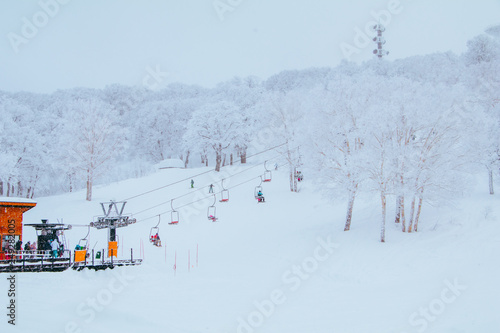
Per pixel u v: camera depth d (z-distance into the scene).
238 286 22.28
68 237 40.25
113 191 60.69
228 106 74.31
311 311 16.95
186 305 17.67
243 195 52.72
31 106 113.00
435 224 29.97
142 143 101.88
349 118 36.22
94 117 60.72
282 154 51.19
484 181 40.03
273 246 32.88
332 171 33.78
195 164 100.88
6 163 55.50
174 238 39.88
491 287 18.69
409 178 29.59
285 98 52.59
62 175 69.12
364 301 18.44
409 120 29.98
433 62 91.44
